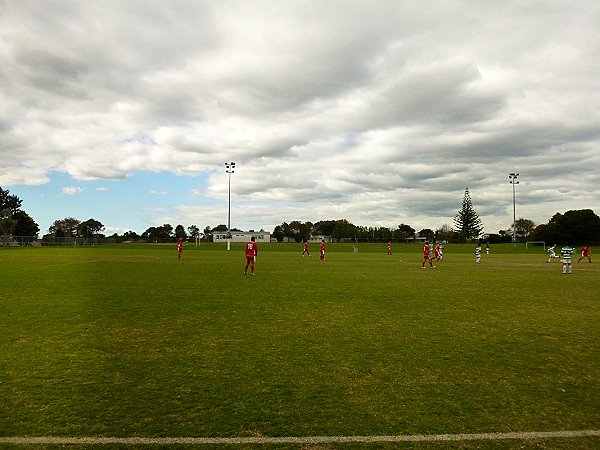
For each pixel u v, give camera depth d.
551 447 5.00
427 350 9.05
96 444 4.98
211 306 14.30
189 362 8.09
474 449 4.93
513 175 95.81
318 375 7.40
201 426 5.43
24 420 5.58
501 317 12.79
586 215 105.31
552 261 50.97
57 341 9.58
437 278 25.69
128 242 138.88
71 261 39.56
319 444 5.02
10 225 110.19
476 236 143.75
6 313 12.85
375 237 160.12
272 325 11.41
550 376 7.45
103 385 6.85
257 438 5.14
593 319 12.56
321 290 18.95
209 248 96.62
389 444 5.03
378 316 12.80
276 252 76.94
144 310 13.46
